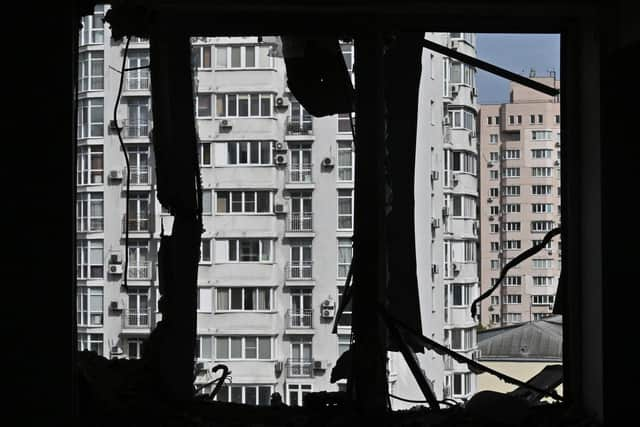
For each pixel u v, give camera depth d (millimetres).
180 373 4965
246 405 5023
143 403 4789
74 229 4285
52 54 4230
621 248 4504
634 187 4500
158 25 4961
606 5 4582
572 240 5023
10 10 4207
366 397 4734
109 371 5184
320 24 4934
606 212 4535
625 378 4453
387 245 5145
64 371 4184
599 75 4645
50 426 4152
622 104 4531
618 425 4426
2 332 4152
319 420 4645
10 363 4152
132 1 4645
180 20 4973
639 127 4500
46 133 4219
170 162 5027
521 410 4672
